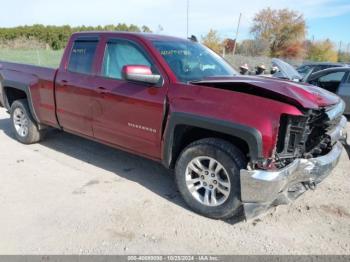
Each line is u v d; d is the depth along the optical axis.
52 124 5.11
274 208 3.69
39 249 2.92
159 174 4.58
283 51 49.78
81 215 3.45
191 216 3.50
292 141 3.10
